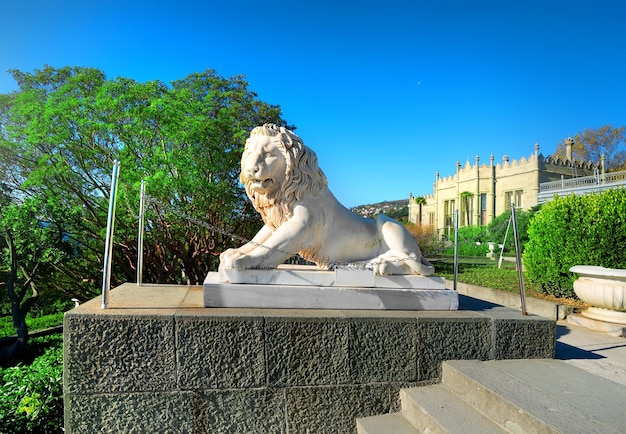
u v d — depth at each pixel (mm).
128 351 2078
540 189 23547
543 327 2641
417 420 2182
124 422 2068
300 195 2730
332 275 2650
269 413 2219
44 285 11094
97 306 2297
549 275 5906
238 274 2508
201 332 2145
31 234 9203
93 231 10086
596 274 4613
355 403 2330
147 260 10281
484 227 21391
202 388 2143
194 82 11484
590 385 2143
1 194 9719
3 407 2789
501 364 2471
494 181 27609
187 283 10609
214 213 9500
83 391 2035
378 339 2381
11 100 9555
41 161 8430
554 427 1659
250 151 2730
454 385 2357
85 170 9219
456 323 2508
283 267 2994
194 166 8609
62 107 8125
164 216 8820
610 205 5328
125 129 8141
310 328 2279
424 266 2830
